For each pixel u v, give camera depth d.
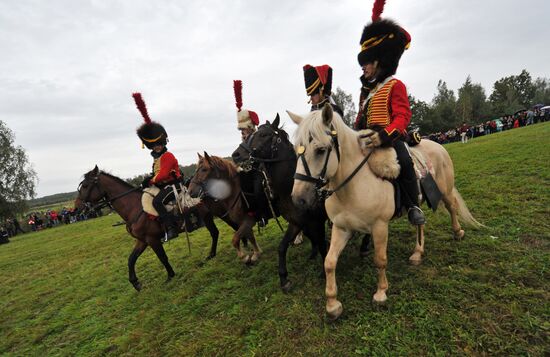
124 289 5.04
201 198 4.60
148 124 4.87
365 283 3.17
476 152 9.98
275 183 3.62
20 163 28.06
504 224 3.89
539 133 11.69
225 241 6.38
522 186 5.21
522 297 2.53
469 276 2.94
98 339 3.64
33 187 28.55
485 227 3.89
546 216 3.89
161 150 4.95
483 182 5.96
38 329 4.27
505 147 9.59
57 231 18.16
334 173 2.34
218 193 4.27
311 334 2.65
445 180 3.52
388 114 2.70
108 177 4.91
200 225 5.12
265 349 2.63
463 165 8.16
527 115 21.72
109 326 3.87
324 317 2.81
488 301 2.55
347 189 2.49
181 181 5.03
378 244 2.66
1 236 17.12
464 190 5.67
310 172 2.22
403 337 2.37
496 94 58.47
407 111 2.58
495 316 2.39
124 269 6.12
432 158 3.42
